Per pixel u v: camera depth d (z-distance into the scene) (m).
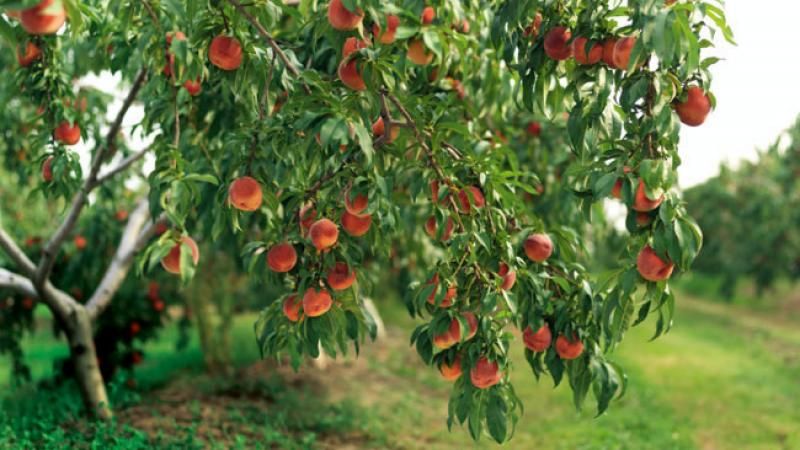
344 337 3.34
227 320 9.12
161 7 3.46
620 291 2.89
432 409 8.07
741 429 7.73
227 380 8.27
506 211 3.42
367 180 2.96
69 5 2.24
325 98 2.81
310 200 3.22
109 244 7.41
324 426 6.97
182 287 2.87
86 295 7.84
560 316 3.30
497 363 3.12
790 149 13.85
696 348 12.59
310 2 3.08
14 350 8.12
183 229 2.93
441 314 3.09
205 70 3.47
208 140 4.48
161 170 3.09
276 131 3.07
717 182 16.77
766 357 11.73
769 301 20.59
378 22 2.71
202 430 6.12
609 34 2.80
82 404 6.43
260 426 6.62
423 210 5.73
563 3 3.04
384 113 3.06
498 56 4.31
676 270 2.79
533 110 3.25
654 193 2.58
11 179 9.41
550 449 6.88
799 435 7.43
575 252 3.69
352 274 3.13
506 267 3.26
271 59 3.43
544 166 6.02
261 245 3.39
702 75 2.71
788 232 16.05
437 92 4.26
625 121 2.77
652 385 9.54
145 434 5.58
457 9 3.31
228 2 3.03
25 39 3.85
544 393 8.98
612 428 7.57
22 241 8.80
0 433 5.41
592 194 2.90
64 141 4.17
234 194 3.04
